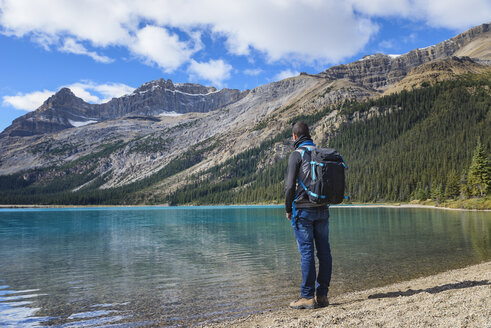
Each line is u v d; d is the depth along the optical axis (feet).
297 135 23.57
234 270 55.98
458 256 61.36
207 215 319.88
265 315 26.48
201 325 27.14
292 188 22.31
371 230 123.75
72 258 75.56
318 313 22.70
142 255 78.02
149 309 33.91
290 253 75.41
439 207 327.06
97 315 32.35
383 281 43.29
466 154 533.14
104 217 313.73
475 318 16.20
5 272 59.11
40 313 33.47
